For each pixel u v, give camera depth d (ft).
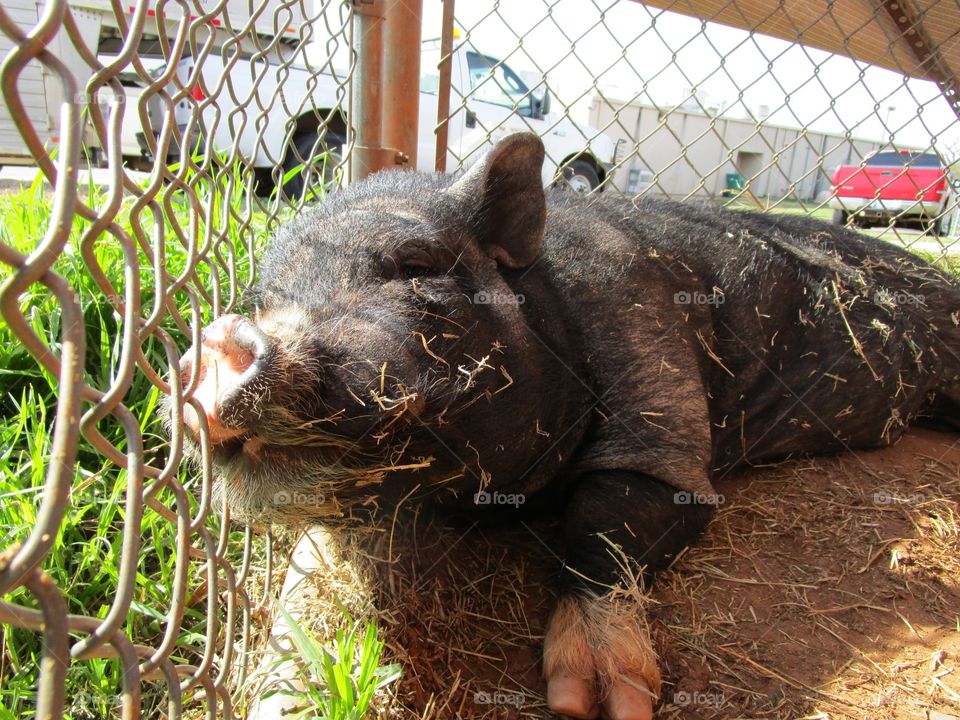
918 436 3.30
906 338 3.02
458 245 1.97
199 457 1.54
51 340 2.25
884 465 2.94
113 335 2.44
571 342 2.20
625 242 2.46
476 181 2.04
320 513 1.69
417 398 1.66
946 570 2.25
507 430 1.97
